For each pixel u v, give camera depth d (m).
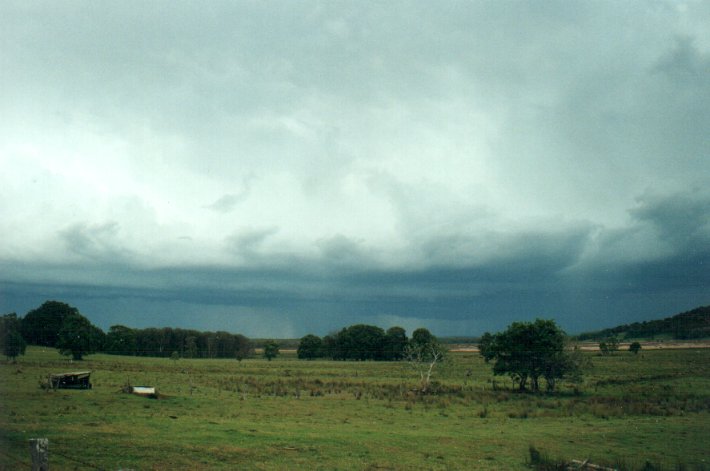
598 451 34.22
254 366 146.25
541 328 80.38
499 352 82.88
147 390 55.06
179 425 36.72
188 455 29.09
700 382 85.62
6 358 108.56
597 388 82.31
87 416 38.75
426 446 34.66
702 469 29.31
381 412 52.59
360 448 33.00
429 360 86.50
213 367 133.25
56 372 80.88
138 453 28.80
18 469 24.42
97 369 97.31
